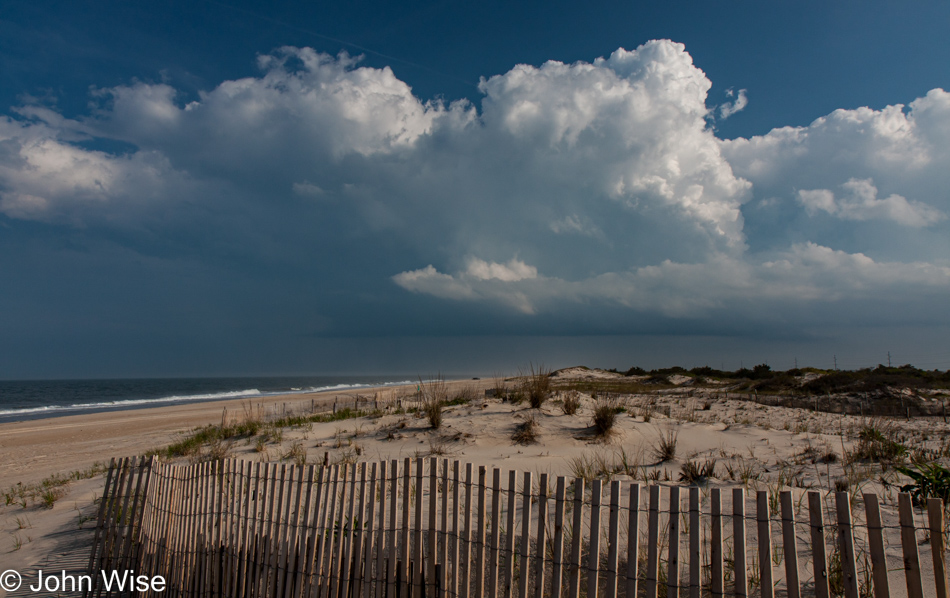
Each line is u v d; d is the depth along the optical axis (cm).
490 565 302
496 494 302
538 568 280
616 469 679
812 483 551
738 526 240
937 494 427
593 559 263
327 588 356
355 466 370
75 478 977
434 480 329
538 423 1021
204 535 433
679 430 1007
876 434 782
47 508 747
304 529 374
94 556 505
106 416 2752
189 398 5253
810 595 306
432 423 1041
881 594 215
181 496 461
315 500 376
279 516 390
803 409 1650
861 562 337
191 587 429
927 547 346
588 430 972
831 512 432
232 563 410
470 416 1116
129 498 507
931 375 2411
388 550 338
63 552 558
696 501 247
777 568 345
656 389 2506
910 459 640
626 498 516
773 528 411
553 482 621
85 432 2019
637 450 838
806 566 342
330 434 1106
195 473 455
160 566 458
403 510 337
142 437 1675
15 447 1695
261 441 1059
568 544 409
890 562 337
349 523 361
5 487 983
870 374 2242
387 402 1898
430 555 324
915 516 401
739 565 238
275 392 6675
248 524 413
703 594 325
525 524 287
